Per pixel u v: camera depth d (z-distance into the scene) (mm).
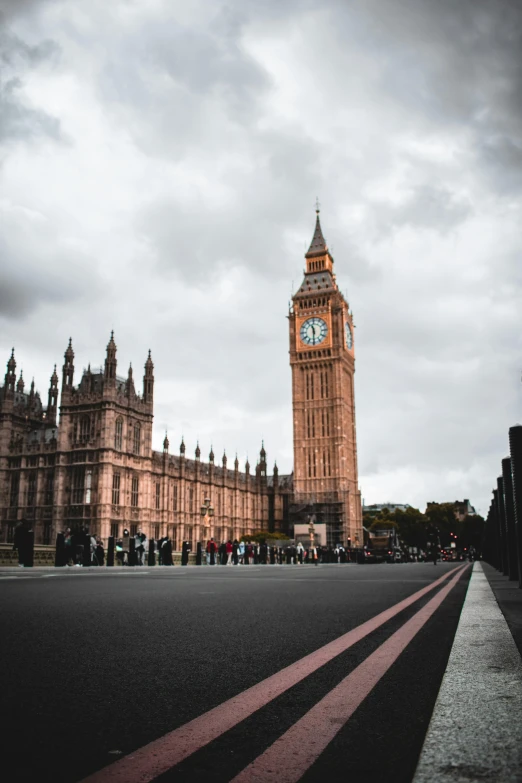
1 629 8812
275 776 3223
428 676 5543
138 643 7621
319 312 159000
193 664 6332
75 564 46719
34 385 129625
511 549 18828
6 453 115562
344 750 3602
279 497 168625
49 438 116750
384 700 4711
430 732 3627
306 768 3328
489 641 6891
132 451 108188
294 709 4535
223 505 145750
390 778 3170
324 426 153000
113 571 35125
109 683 5484
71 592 15969
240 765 3406
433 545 69188
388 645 7195
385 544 99438
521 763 3102
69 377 107312
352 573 33156
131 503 106812
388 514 187000
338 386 153875
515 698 4344
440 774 2980
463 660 5812
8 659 6594
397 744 3693
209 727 4121
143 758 3529
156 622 9633
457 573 31484
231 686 5352
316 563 87812
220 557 63438
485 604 11320
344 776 3209
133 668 6137
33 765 3428
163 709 4617
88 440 104250
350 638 7828
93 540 45281
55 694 5082
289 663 6352
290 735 3893
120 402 106250
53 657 6711
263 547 76188
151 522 115312
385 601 13391
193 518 132375
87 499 101562
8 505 113500
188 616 10469
